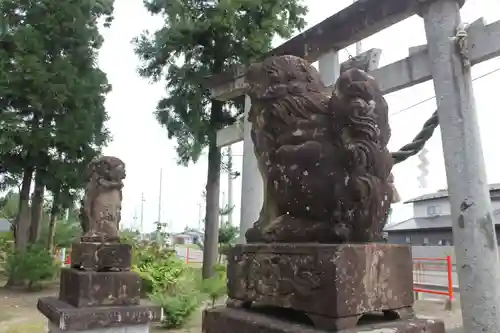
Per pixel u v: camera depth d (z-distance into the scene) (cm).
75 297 588
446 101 591
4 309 1090
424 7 638
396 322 215
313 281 208
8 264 1464
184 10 1377
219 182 1451
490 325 530
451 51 598
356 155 216
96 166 648
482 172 566
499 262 579
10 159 1398
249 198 906
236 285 259
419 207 2156
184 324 909
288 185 241
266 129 258
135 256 1197
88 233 624
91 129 1439
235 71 990
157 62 1457
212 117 1412
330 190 227
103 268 606
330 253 203
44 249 1472
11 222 1980
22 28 1341
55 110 1385
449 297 978
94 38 1526
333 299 197
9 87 1298
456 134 576
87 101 1452
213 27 1354
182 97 1426
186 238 4612
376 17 702
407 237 2120
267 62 262
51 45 1443
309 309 208
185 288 1026
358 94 221
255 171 915
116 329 577
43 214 1836
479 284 542
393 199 246
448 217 1986
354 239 219
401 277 226
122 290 603
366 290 207
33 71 1302
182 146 1493
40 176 1439
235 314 241
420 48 677
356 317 201
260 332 215
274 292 230
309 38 818
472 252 549
